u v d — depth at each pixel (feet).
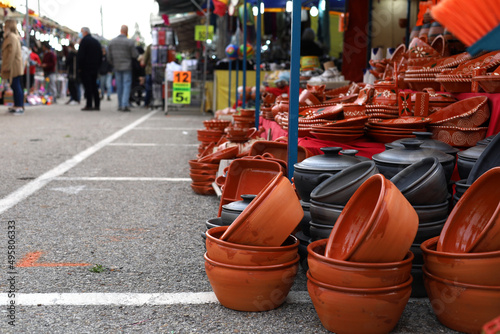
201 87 48.42
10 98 52.54
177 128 34.01
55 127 33.19
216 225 8.54
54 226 11.16
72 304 7.21
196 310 7.05
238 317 6.81
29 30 59.16
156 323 6.64
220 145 15.69
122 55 49.32
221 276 6.81
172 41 50.60
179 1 39.81
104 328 6.49
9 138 26.89
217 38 45.80
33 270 8.54
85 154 21.83
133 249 9.74
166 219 11.94
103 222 11.57
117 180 16.46
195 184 14.58
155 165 19.49
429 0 17.43
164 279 8.23
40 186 15.25
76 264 8.86
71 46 68.13
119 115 45.14
